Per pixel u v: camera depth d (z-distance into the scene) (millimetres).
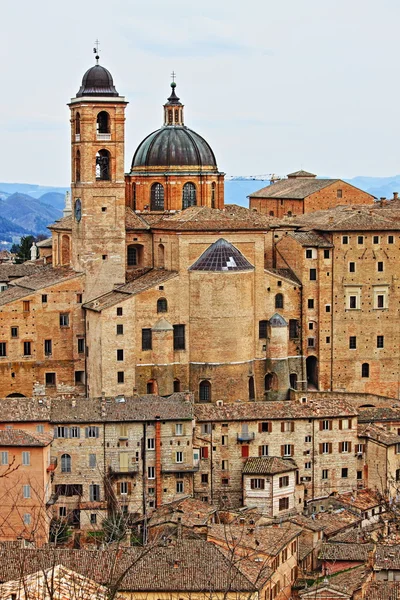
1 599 153375
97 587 154000
